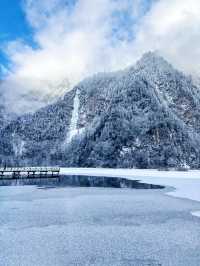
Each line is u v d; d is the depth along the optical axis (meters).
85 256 17.03
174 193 42.81
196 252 17.55
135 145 148.12
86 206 32.69
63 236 20.83
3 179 69.12
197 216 27.12
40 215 27.92
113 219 26.06
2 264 15.98
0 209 30.98
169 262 16.11
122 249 18.12
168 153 142.88
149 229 22.64
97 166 150.00
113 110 166.88
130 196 40.56
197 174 87.06
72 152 175.62
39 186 54.25
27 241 19.72
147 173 94.12
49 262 16.20
